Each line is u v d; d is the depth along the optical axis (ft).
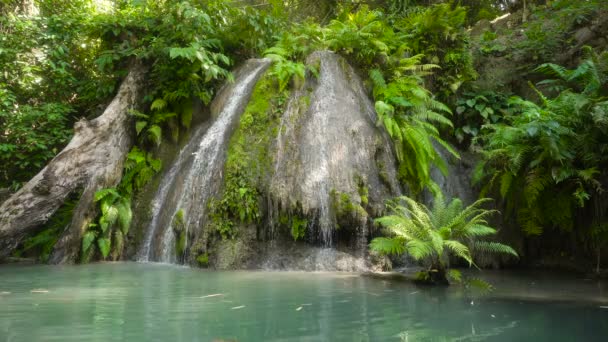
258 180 24.02
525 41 35.17
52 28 37.06
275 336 9.95
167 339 9.65
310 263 22.21
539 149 23.39
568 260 25.45
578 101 22.13
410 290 16.07
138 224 27.96
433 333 10.31
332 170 23.84
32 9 39.93
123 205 27.94
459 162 31.55
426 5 50.67
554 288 17.42
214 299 14.25
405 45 31.89
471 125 32.73
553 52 34.30
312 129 25.40
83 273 20.84
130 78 32.04
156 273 20.67
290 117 26.11
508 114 31.32
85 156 28.58
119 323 11.10
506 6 54.60
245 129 26.32
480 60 36.35
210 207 23.98
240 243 22.99
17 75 36.24
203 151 28.07
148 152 31.37
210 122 30.83
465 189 29.89
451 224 18.49
